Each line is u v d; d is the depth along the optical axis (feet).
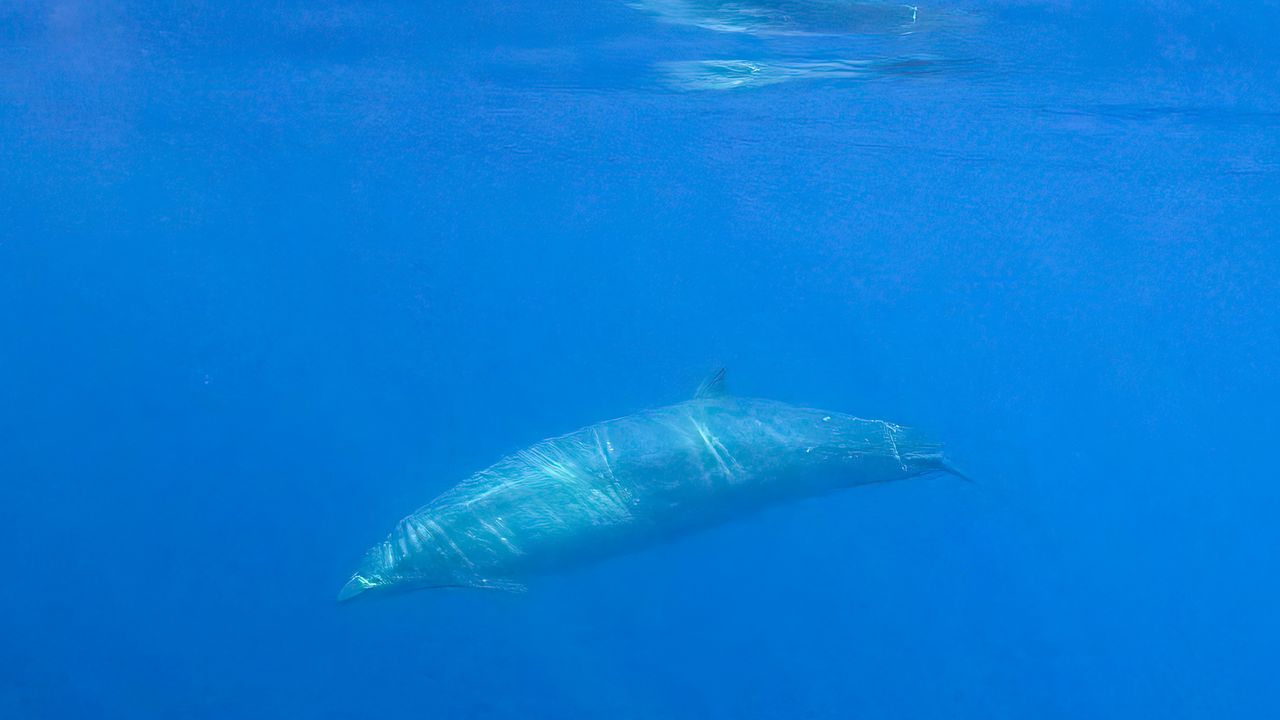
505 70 42.75
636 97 45.06
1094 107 39.99
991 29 34.32
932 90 40.55
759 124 45.29
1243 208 47.06
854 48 36.70
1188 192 45.65
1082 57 35.73
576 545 24.73
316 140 49.55
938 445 29.99
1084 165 44.65
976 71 38.11
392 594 24.53
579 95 45.47
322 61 43.42
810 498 28.02
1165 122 40.75
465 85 44.91
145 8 38.47
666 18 35.47
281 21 38.78
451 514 24.50
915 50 36.27
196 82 46.39
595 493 24.76
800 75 40.42
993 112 41.73
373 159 49.98
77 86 46.55
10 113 47.85
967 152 44.75
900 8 32.78
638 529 25.35
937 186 47.78
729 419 26.78
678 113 45.65
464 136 48.26
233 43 41.47
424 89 45.98
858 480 28.12
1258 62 34.81
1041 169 45.62
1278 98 37.24
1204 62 35.37
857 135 44.83
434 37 39.86
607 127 47.03
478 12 36.68
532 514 24.27
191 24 39.52
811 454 26.81
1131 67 36.42
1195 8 31.94
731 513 26.76
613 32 38.11
